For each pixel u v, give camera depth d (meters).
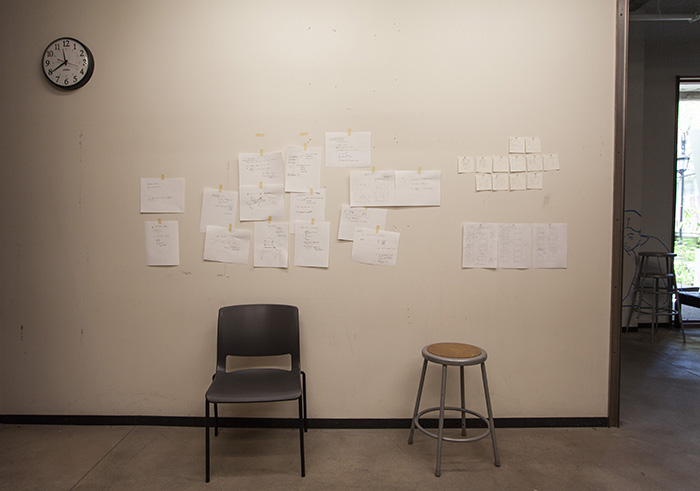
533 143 2.32
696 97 4.84
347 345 2.37
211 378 2.38
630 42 4.36
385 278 2.35
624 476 1.91
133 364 2.39
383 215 2.33
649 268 4.61
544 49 2.30
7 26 2.33
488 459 2.05
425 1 2.29
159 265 2.37
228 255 2.35
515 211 2.33
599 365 2.37
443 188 2.33
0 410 2.43
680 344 4.05
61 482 1.86
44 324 2.40
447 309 2.36
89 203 2.36
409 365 2.37
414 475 1.92
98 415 2.41
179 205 2.35
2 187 2.37
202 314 2.37
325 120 2.32
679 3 3.93
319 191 2.33
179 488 1.82
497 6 2.29
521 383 2.37
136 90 2.33
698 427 2.37
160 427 2.39
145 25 2.31
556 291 2.35
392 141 2.32
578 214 2.34
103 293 2.38
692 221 4.92
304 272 2.35
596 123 2.31
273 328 2.26
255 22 2.30
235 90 2.32
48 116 2.34
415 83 2.31
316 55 2.30
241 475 1.92
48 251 2.38
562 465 2.00
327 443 2.21
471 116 2.31
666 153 4.63
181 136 2.33
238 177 2.34
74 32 2.32
